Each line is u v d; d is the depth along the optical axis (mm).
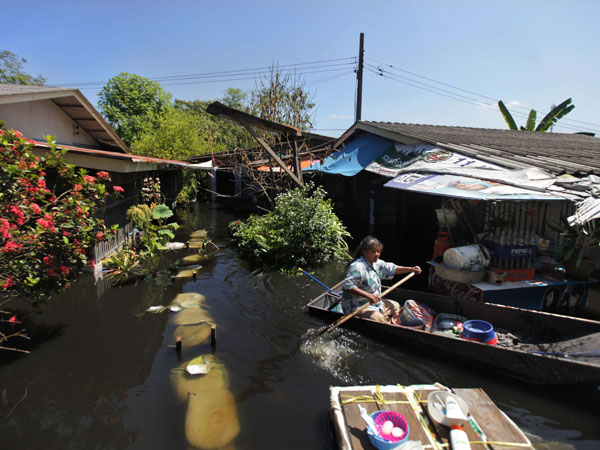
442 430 2723
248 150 13680
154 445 2992
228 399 3518
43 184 4461
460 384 3725
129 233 9758
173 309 5609
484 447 2557
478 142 8305
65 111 10297
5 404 3490
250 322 5184
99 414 3350
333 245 8742
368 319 4469
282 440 3014
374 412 2801
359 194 13203
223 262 8344
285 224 8297
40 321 5223
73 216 4484
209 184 21484
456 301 4828
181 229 12367
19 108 8523
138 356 4293
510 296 5035
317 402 3475
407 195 11688
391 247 9305
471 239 5531
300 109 16203
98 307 5711
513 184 4715
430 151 7559
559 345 3947
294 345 4535
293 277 7266
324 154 11398
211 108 7965
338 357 4246
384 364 4086
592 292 5305
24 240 4008
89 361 4195
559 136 13742
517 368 3576
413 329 4121
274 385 3740
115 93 22812
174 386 3727
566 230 4555
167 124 18969
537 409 3355
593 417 3244
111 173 8609
